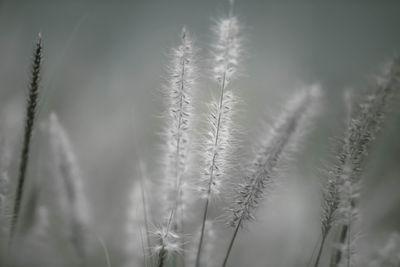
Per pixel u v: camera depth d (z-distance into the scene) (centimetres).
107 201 74
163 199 52
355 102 49
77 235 57
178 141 49
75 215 57
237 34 47
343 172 47
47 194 60
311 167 63
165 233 47
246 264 66
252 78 102
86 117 95
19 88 95
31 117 49
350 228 49
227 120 48
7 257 51
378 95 48
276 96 92
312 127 61
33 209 57
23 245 56
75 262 59
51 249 59
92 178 79
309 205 67
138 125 81
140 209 57
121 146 83
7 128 56
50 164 57
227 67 47
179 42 48
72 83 110
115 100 101
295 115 51
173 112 48
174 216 50
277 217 68
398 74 49
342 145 48
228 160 48
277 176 50
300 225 68
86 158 82
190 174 51
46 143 58
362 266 54
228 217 48
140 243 57
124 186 77
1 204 50
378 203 70
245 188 48
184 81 48
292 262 65
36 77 49
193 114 49
